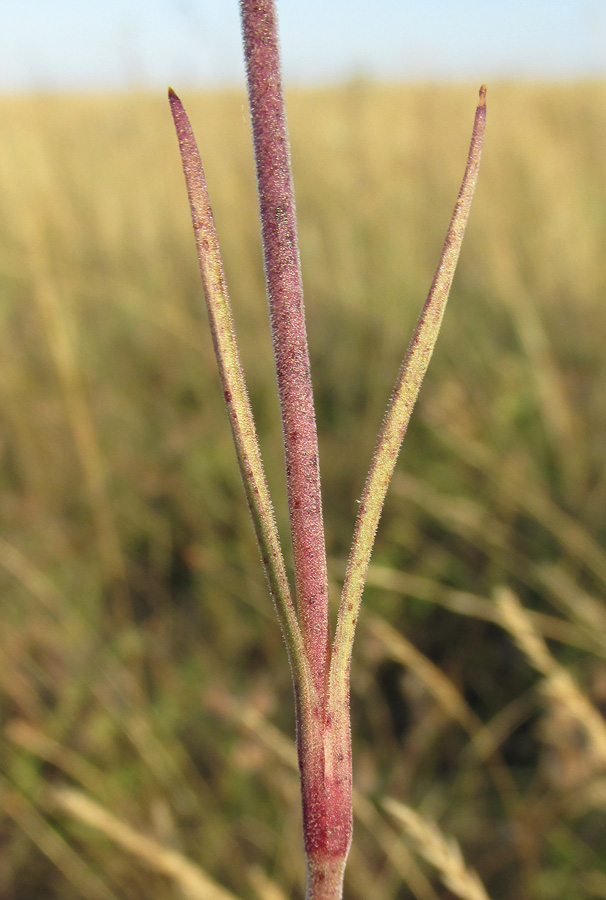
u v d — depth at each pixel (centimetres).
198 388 39
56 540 32
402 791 23
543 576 27
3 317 41
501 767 23
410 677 26
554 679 19
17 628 27
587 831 21
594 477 31
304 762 8
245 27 8
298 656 8
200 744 25
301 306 8
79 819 22
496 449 32
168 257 51
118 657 27
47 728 25
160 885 21
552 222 48
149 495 33
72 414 32
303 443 8
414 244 50
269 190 8
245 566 30
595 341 38
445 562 29
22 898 22
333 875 8
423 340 8
